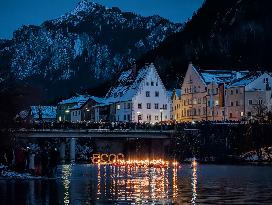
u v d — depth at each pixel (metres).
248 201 47.53
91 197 50.44
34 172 80.44
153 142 167.50
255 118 165.50
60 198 49.03
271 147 145.62
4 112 90.94
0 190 56.94
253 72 199.50
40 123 149.75
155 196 51.97
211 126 153.75
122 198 49.78
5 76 102.12
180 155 155.25
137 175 90.88
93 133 154.50
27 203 44.38
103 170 111.44
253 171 101.06
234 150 150.12
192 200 48.19
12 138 94.19
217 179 78.69
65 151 175.75
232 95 192.75
